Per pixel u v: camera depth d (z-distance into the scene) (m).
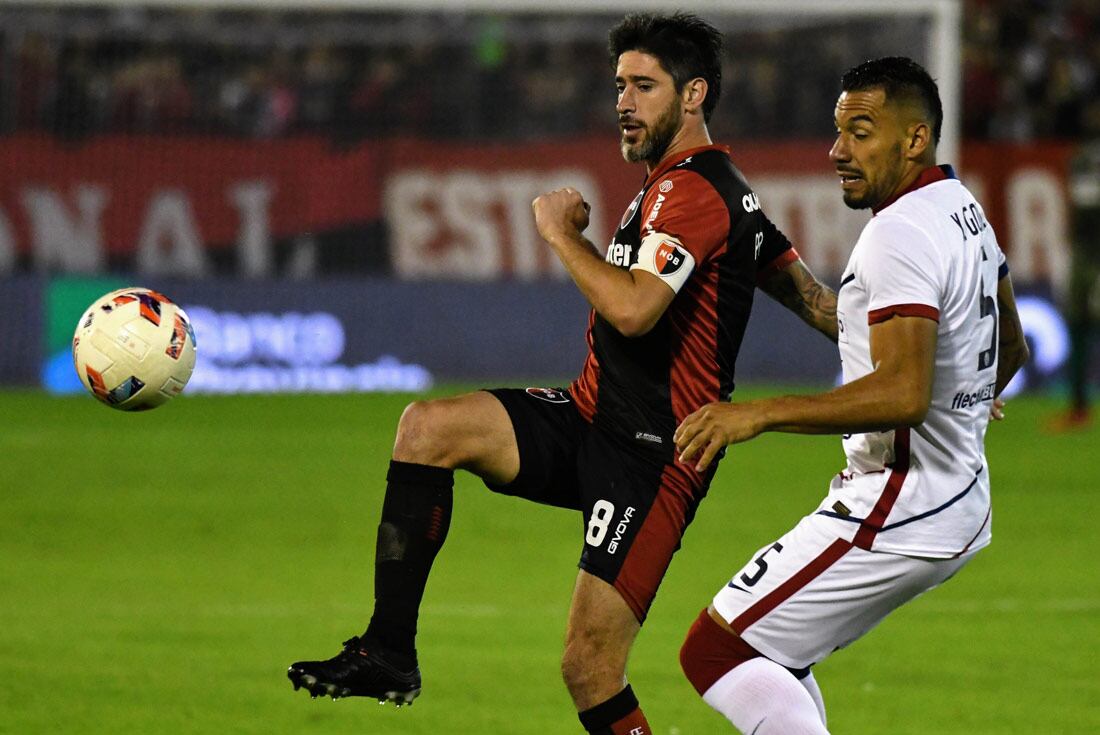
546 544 35.03
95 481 42.69
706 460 14.35
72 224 64.75
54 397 62.28
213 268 65.81
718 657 15.48
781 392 60.03
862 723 21.06
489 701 21.92
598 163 66.25
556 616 27.61
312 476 43.91
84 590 29.53
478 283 64.94
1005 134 75.50
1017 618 27.70
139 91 67.56
